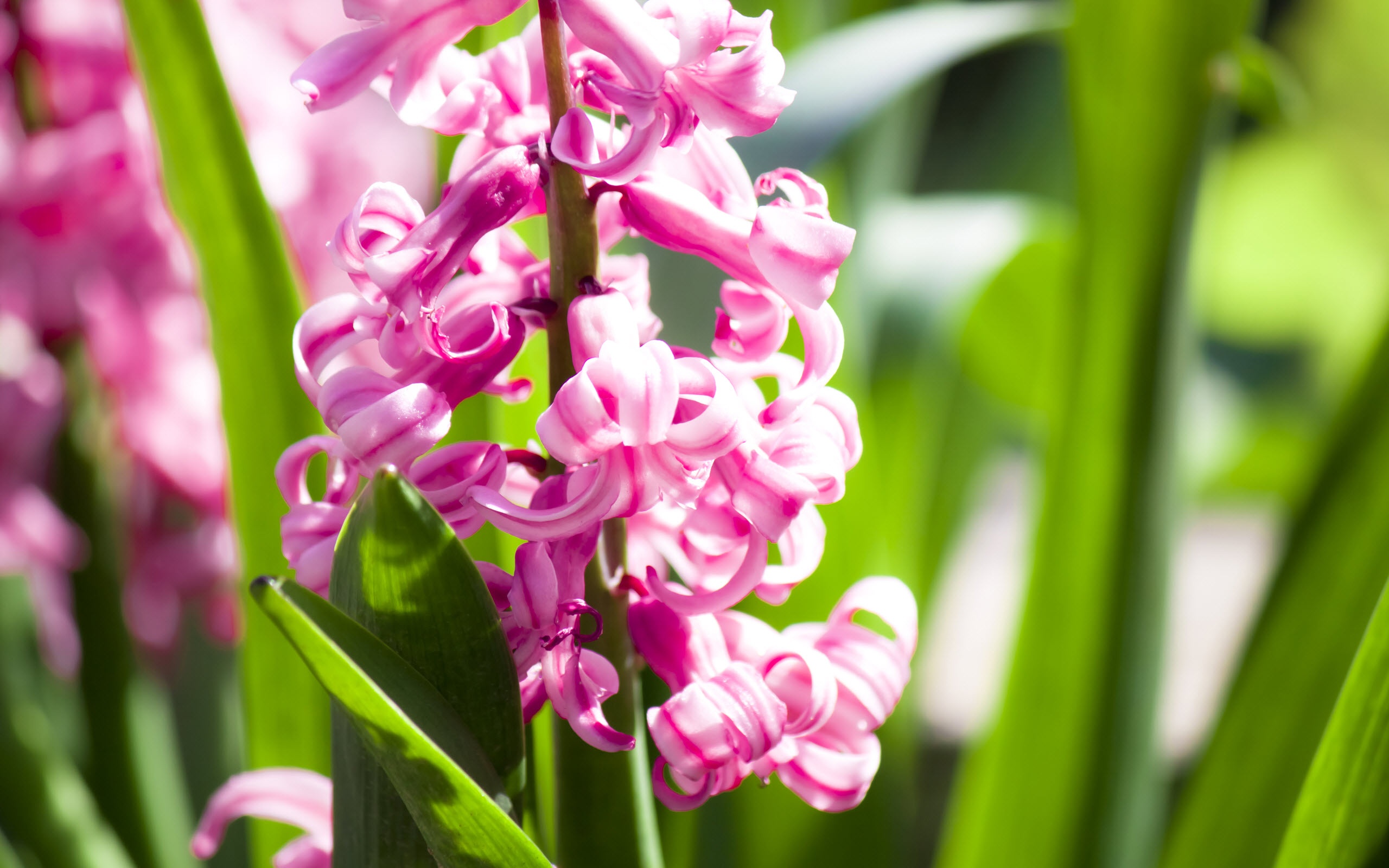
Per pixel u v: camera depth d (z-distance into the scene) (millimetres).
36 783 690
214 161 550
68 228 676
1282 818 601
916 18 697
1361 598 592
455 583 447
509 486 479
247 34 759
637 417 438
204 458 758
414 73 448
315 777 501
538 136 462
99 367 722
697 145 465
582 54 461
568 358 461
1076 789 677
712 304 588
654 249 593
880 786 678
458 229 445
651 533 481
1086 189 621
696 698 457
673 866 591
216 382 758
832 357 456
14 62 657
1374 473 594
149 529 776
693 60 442
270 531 577
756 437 453
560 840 477
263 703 585
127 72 667
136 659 742
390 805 461
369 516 443
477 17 446
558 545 458
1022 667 672
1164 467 654
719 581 478
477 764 452
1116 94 595
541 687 474
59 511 701
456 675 452
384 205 450
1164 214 607
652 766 562
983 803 693
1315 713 599
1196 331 769
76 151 650
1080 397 647
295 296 564
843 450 468
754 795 646
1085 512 655
